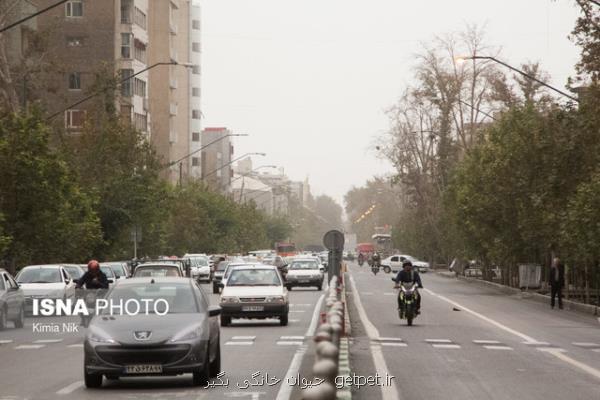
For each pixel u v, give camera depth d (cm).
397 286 5028
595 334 4600
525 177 8206
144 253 9894
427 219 16012
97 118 8844
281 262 11144
